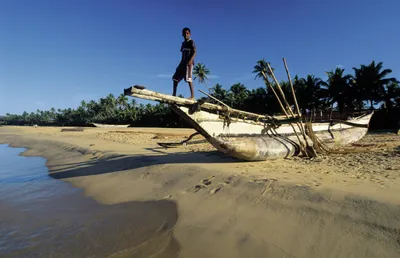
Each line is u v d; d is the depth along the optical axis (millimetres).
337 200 4109
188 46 6121
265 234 3695
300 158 8656
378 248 3031
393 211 3533
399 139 14273
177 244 3777
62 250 3830
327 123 11805
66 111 99250
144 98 5453
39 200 6289
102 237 4188
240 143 7570
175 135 21906
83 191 7008
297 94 36031
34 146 20156
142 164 8820
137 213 5109
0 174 9562
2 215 5297
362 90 31641
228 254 3408
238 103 44250
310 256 3148
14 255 3732
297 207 4180
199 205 5031
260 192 4977
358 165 6797
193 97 6359
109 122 74750
